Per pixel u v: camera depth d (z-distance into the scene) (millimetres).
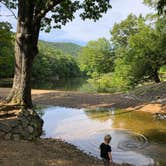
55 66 126250
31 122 15711
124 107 28297
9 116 14984
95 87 63375
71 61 145625
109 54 81688
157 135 17812
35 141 13625
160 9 18516
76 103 31203
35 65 99812
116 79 43062
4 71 73812
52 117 24219
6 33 29266
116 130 19281
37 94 37938
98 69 81875
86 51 83938
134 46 38594
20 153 10547
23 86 17000
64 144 14383
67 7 20047
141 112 25844
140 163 12961
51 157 10727
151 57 38094
